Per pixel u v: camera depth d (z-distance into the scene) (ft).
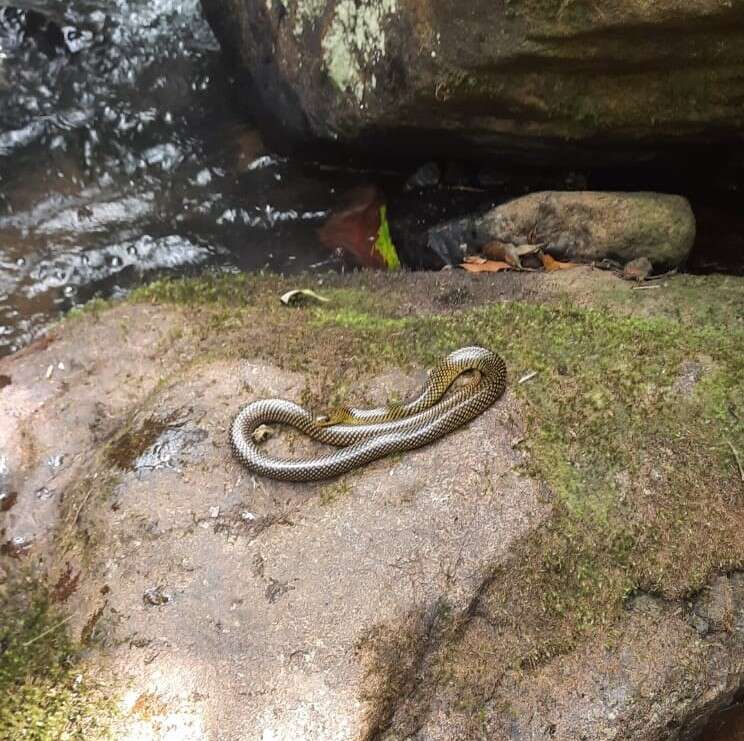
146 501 3.59
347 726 3.02
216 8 6.54
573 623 3.36
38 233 6.01
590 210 5.17
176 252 5.94
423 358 4.10
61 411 4.11
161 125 6.71
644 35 4.20
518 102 4.81
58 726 3.02
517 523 3.45
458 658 3.26
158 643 3.22
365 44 5.13
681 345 4.15
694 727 3.40
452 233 5.57
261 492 3.61
